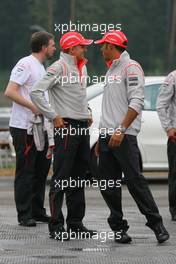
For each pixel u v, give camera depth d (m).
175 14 138.75
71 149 23.30
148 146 36.53
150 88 36.66
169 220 27.42
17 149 25.88
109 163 22.81
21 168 25.88
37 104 23.14
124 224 23.02
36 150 25.94
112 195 22.84
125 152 22.50
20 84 25.59
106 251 21.91
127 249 22.12
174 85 27.30
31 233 24.48
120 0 188.12
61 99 23.28
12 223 26.30
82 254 21.55
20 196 25.80
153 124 36.53
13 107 26.00
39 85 23.09
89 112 23.61
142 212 22.73
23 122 25.81
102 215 27.94
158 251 21.88
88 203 31.20
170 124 27.50
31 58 25.83
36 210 26.47
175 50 147.88
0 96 158.88
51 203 23.55
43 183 26.50
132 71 22.44
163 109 27.38
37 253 21.66
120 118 22.59
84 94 23.44
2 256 21.25
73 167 23.69
